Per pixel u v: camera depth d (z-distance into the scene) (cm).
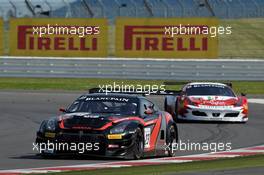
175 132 5297
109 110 4812
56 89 11812
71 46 14175
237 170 3991
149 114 4872
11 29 14225
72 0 15412
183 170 4012
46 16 15200
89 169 4109
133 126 4584
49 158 4722
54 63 13350
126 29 14025
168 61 13112
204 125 7438
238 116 7662
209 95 7862
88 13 15050
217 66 13125
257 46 16325
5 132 6569
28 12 15338
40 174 3847
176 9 15212
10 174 3856
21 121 7538
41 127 4644
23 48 14250
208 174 3806
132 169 4075
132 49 14038
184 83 8094
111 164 4388
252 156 4875
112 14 15750
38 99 10100
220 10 15488
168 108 8081
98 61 13212
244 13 15588
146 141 4778
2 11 15475
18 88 11938
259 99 10600
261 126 7412
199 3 15312
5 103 9469
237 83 13012
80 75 13288
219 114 7625
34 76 13400
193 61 13112
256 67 13175
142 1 15575
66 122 4578
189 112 7638
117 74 13188
